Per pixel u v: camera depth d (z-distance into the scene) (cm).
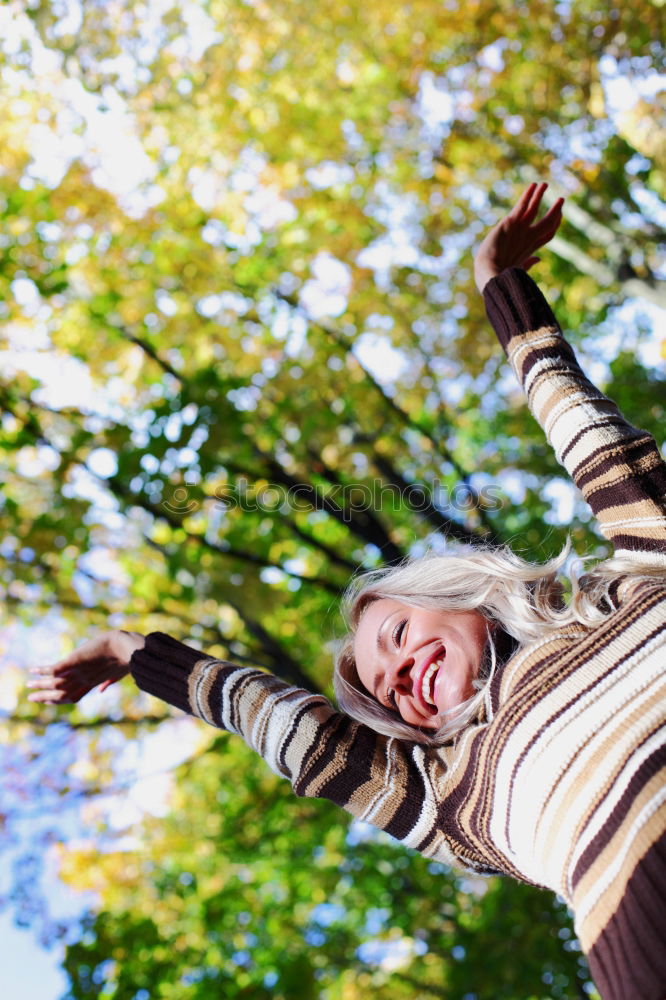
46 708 673
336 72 719
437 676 179
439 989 800
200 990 737
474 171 726
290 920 830
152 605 659
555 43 661
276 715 181
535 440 857
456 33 681
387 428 724
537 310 208
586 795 142
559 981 720
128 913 770
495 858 160
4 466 620
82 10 680
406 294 779
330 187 762
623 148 727
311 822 776
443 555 192
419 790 168
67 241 684
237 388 602
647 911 129
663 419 928
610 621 161
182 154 729
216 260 711
